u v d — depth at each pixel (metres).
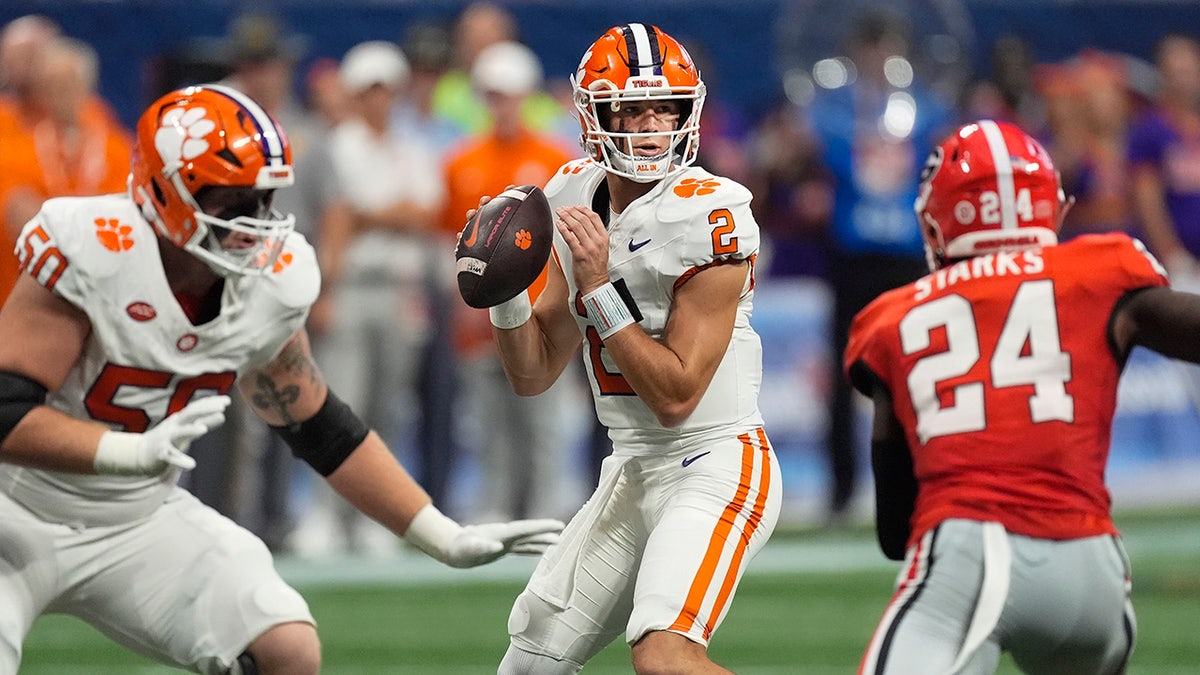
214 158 11.59
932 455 11.34
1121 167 31.16
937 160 12.16
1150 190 31.09
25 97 23.19
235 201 11.80
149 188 11.83
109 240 11.74
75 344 11.80
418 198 27.23
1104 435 11.29
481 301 12.30
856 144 28.05
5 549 12.14
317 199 26.19
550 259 13.30
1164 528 30.03
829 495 30.30
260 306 12.25
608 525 12.88
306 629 12.27
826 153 28.22
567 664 12.96
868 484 32.41
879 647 10.70
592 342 12.84
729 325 12.31
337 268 26.31
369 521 28.98
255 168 11.71
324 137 26.36
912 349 11.61
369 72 26.91
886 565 26.25
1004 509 10.98
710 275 12.27
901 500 12.02
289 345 12.79
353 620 22.27
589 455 29.59
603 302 12.01
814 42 35.16
